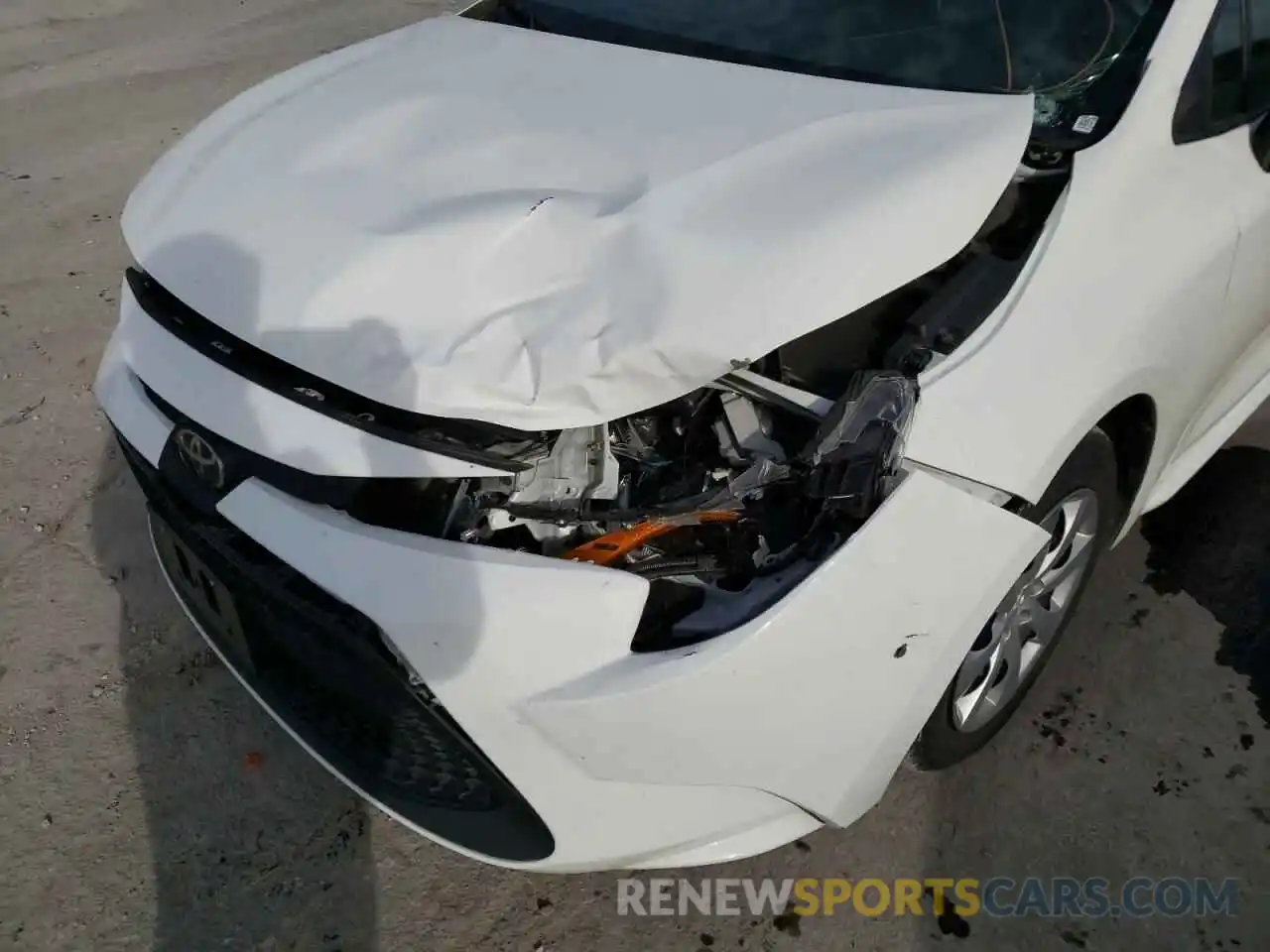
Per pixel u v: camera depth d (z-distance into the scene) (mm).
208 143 2092
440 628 1437
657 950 1896
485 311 1554
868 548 1491
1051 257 1746
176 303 1803
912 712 1699
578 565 1452
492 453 1495
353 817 2131
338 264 1637
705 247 1574
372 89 2098
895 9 2176
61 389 3311
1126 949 1875
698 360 1481
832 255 1574
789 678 1502
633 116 1904
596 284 1568
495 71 2115
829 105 1910
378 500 1541
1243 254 2066
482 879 2021
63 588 2631
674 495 1699
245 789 2184
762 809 1680
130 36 6109
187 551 1778
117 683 2400
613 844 1614
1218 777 2152
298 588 1548
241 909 1978
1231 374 2459
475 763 1542
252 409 1562
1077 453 1879
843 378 1730
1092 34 2018
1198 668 2371
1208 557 2635
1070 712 2281
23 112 5203
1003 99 1937
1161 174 1924
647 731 1466
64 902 1992
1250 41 2129
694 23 2295
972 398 1627
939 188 1689
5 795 2172
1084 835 2055
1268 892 1954
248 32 6109
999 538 1625
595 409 1494
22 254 4035
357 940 1931
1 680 2402
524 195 1707
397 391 1491
